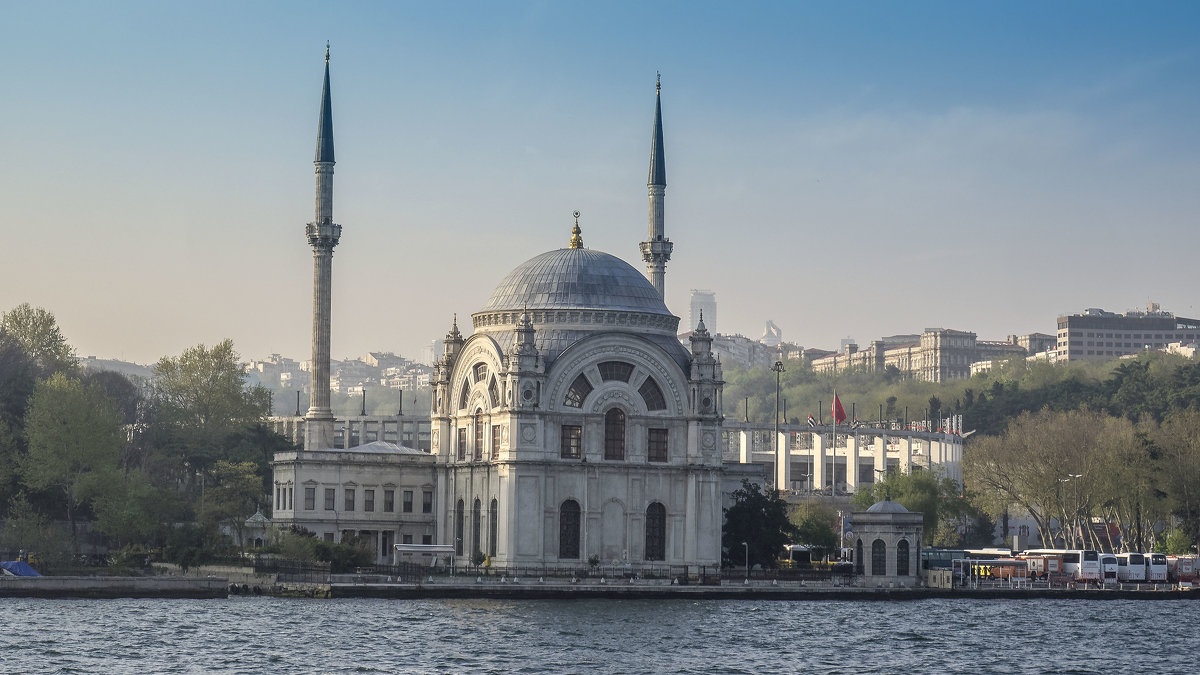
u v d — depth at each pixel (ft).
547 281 648.38
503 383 622.54
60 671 369.71
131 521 614.75
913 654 428.56
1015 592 617.21
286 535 603.26
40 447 647.56
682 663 401.49
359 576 564.30
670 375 632.79
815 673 393.09
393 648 413.39
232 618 468.34
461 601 536.01
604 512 622.13
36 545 604.49
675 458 631.15
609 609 518.78
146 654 395.14
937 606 569.64
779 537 652.48
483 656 403.95
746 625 480.64
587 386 625.41
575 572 606.14
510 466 610.24
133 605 504.84
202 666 379.76
